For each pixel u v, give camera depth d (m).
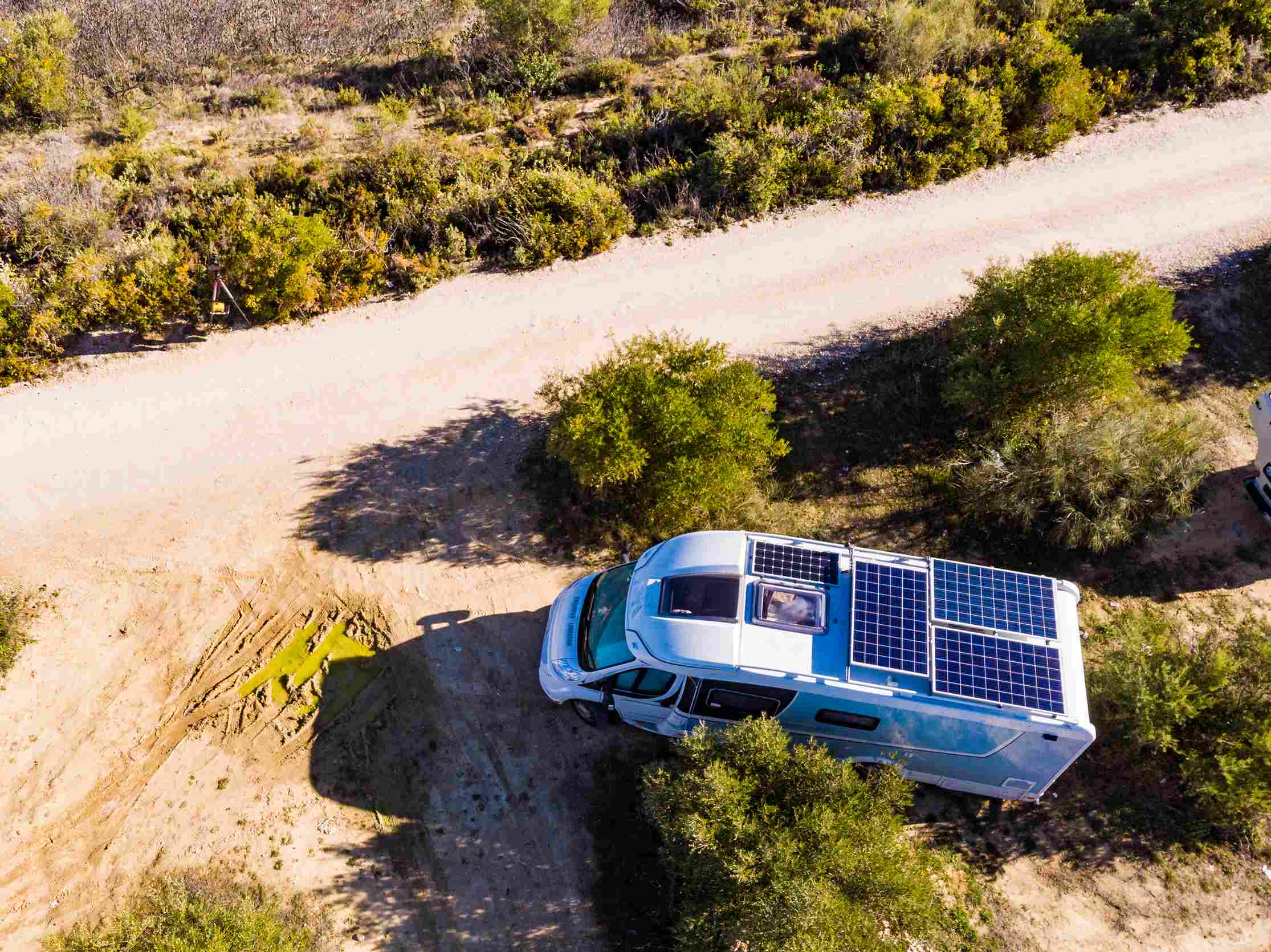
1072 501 13.90
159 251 18.44
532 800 11.43
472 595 13.55
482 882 10.79
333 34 27.31
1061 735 9.66
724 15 26.91
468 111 23.67
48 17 25.69
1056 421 14.19
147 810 11.41
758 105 21.59
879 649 9.98
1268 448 13.33
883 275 18.31
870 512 14.37
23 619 13.26
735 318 17.61
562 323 17.84
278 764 11.78
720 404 13.56
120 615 13.39
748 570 10.81
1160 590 13.24
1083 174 20.48
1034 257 17.12
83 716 12.29
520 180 20.11
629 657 10.78
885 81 22.70
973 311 15.62
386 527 14.47
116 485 15.20
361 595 13.57
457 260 19.39
